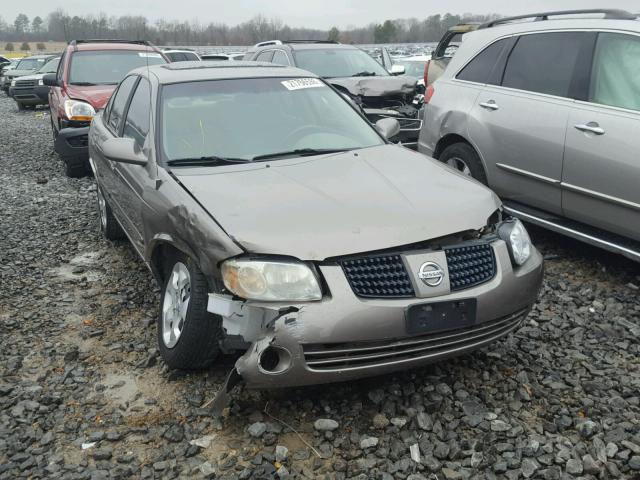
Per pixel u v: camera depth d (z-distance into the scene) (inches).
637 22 184.2
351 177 141.6
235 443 116.2
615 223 180.9
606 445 113.4
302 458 111.8
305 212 122.5
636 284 186.4
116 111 217.3
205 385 134.3
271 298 112.8
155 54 412.5
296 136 165.8
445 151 242.7
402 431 118.1
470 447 113.3
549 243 222.1
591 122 183.0
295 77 189.2
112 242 241.6
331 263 114.9
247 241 115.5
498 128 213.9
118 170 186.4
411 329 115.0
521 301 129.2
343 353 113.6
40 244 241.0
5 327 166.7
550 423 119.6
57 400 130.6
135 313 174.6
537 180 201.8
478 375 136.1
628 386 132.9
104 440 118.5
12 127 668.1
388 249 118.5
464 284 121.7
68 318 172.9
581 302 174.6
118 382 137.9
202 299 126.2
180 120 163.6
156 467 109.7
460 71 242.1
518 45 218.7
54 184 353.4
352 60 409.7
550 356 145.2
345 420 121.7
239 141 160.4
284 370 112.0
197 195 132.8
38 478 108.4
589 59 192.1
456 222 125.0
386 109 366.0
